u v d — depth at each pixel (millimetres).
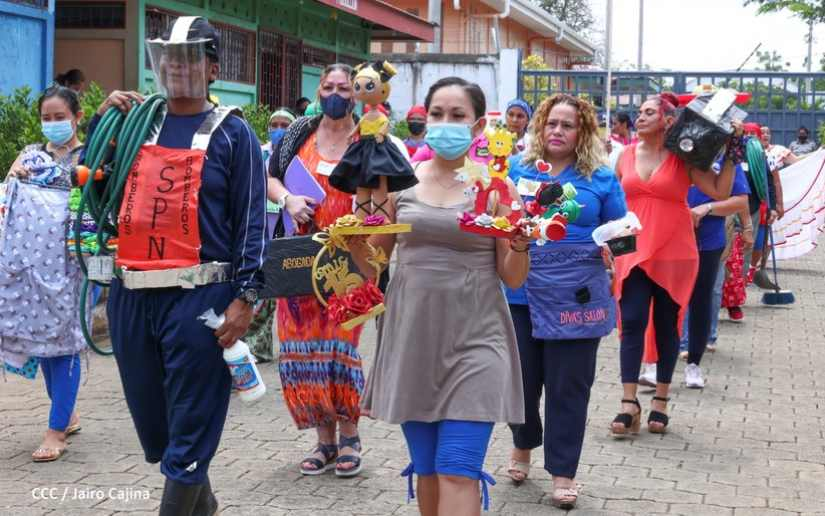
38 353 6078
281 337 6020
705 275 8031
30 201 6102
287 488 5723
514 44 36719
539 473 6121
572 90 24703
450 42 30625
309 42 18266
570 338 5527
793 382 8625
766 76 25078
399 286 4371
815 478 6098
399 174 4242
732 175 6863
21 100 9609
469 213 4172
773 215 12695
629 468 6242
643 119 6891
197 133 4328
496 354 4281
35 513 5234
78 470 5902
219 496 5562
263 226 4414
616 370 8930
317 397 5930
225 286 4344
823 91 25281
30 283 6066
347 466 5910
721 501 5672
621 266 6844
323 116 6102
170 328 4285
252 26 15844
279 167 6125
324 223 5977
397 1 30594
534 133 5836
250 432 6758
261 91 16328
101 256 4469
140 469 5941
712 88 7215
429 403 4281
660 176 6801
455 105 4250
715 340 9938
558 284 5566
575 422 5559
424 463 4379
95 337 8992
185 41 4234
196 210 4285
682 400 7961
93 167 4328
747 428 7184
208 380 4332
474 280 4297
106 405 7266
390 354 4355
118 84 12914
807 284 14797
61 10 12984
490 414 4199
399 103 24078
